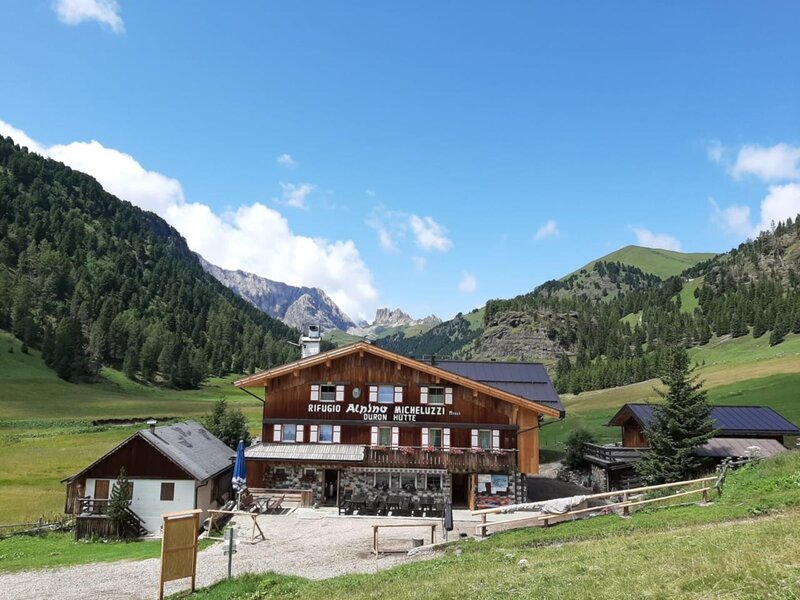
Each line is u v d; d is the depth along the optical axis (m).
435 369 44.50
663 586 12.41
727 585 11.62
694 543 16.17
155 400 164.62
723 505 24.00
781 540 14.40
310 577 23.06
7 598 22.81
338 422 44.91
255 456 42.25
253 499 41.56
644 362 166.12
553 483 55.50
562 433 85.44
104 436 86.31
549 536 23.12
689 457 40.03
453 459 42.88
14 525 36.81
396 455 42.94
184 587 22.55
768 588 10.91
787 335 177.38
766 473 28.45
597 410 112.50
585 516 27.41
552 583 14.44
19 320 186.12
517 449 43.84
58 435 87.44
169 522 20.62
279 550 28.59
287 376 45.81
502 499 42.47
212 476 41.09
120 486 36.59
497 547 23.02
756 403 79.44
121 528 36.25
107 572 26.06
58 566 27.78
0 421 103.62
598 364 190.62
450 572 18.77
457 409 44.59
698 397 40.84
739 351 187.12
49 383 159.12
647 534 20.42
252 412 132.25
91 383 174.88
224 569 25.12
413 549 26.44
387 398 45.09
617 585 13.03
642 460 42.06
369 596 16.50
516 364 57.53
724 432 46.84
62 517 40.53
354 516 38.22
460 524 36.00
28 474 57.91
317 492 42.97
